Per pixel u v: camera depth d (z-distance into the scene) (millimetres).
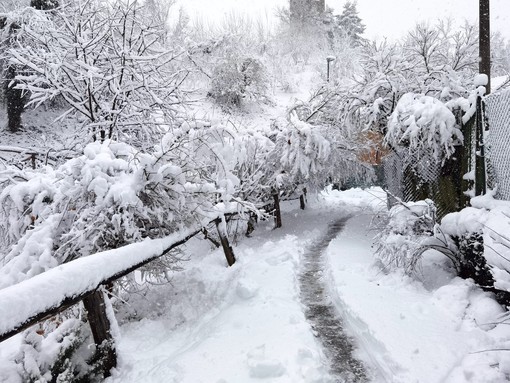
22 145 15188
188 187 5652
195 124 6082
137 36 8828
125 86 8656
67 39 8492
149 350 4258
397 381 3178
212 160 6480
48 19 8438
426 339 3801
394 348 3631
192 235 5953
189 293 6102
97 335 3670
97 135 8859
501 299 4582
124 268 3645
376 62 10664
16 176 5914
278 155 11406
